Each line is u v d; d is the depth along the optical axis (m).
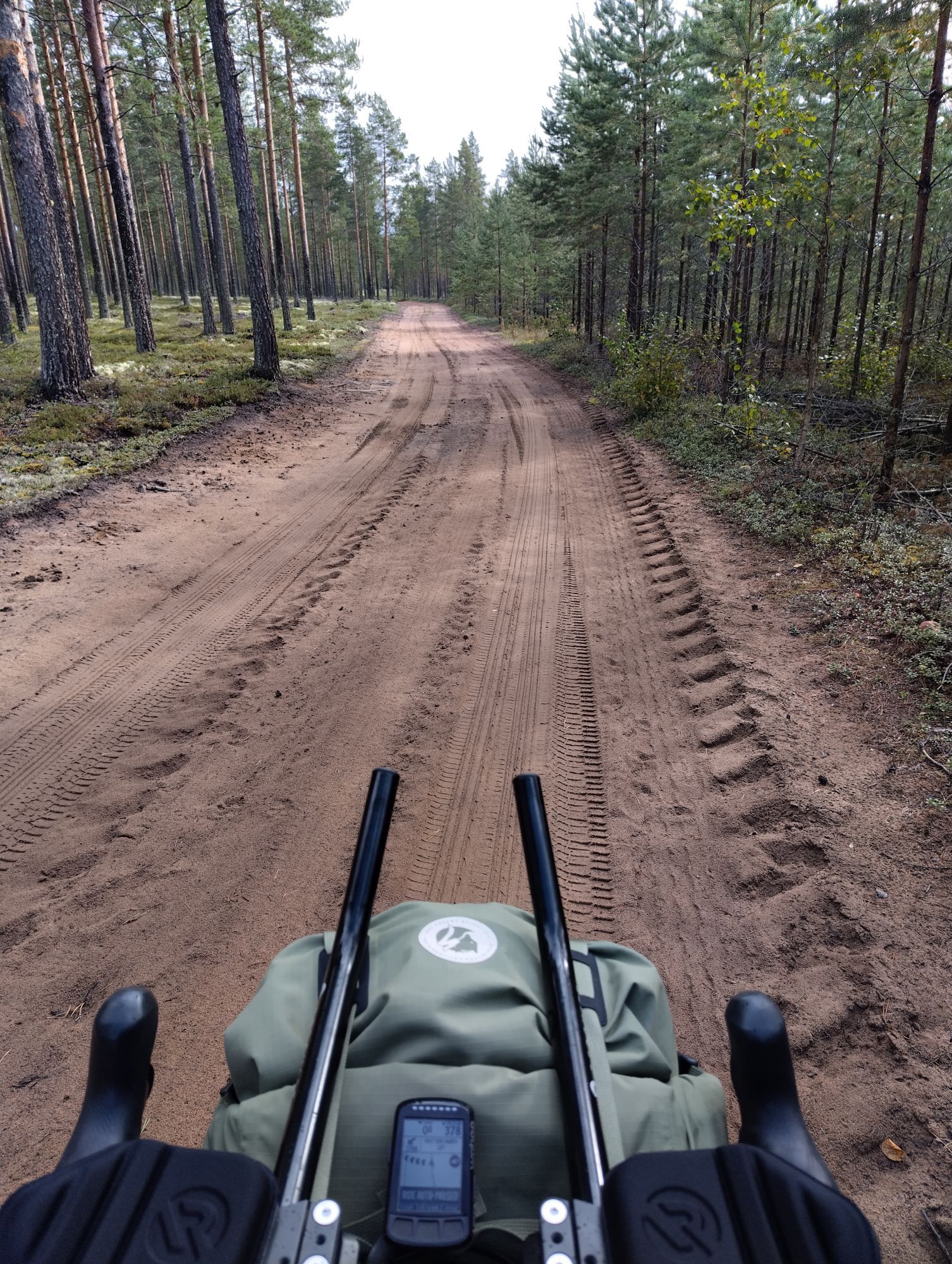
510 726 5.73
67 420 14.84
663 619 7.35
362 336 43.81
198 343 33.06
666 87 27.41
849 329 18.22
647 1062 1.74
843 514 9.17
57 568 8.57
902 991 3.32
